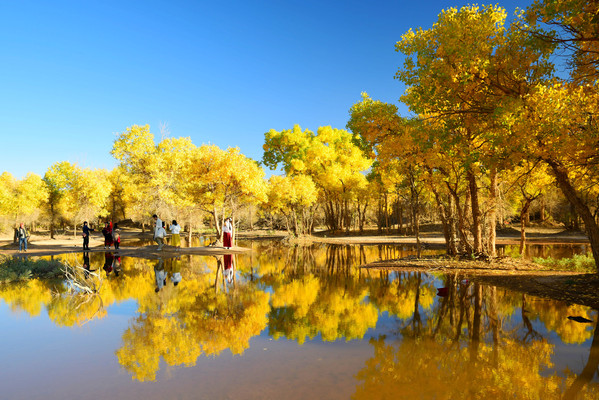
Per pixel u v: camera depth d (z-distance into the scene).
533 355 4.74
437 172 14.73
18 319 6.83
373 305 7.85
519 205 28.44
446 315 6.89
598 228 8.91
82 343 5.42
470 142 11.27
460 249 16.58
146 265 14.94
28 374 4.25
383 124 15.11
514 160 8.33
